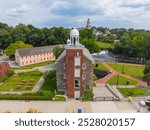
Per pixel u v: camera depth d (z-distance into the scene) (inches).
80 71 2497.5
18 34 7003.0
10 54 5364.2
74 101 2390.5
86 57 2578.7
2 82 3289.9
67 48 2477.9
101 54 6934.1
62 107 2207.2
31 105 2251.5
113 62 5177.2
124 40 6348.4
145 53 5600.4
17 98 2390.5
